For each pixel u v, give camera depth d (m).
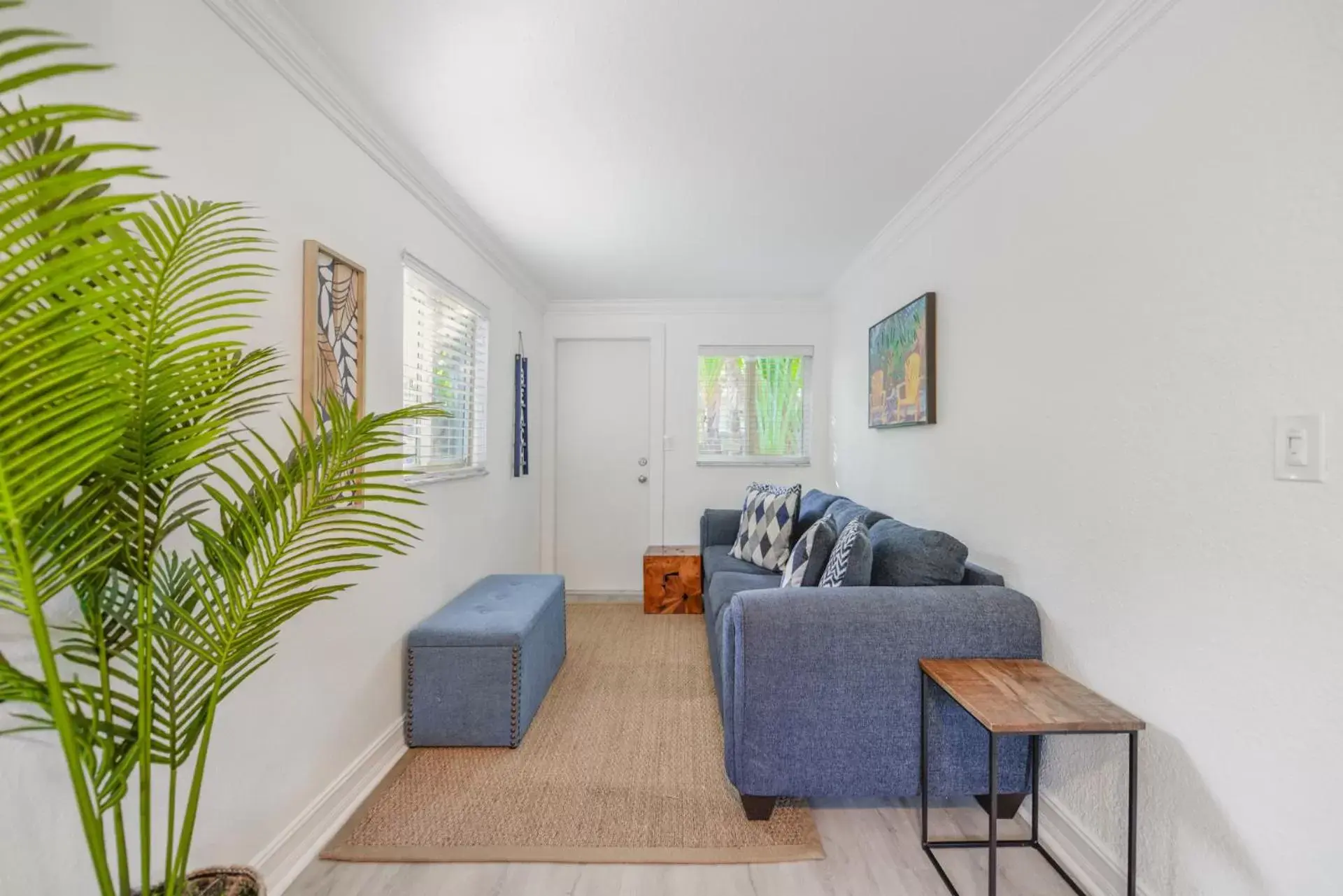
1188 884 1.20
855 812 1.81
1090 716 1.27
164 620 0.98
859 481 3.50
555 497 4.45
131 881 1.11
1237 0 1.10
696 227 2.88
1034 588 1.73
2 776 0.91
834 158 2.16
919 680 1.64
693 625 3.66
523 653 2.19
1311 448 0.97
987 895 1.46
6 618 0.92
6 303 0.60
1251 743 1.08
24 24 0.96
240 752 1.36
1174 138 1.25
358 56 1.58
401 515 2.14
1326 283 0.95
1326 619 0.95
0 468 0.63
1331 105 0.95
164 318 0.87
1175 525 1.24
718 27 1.47
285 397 1.53
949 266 2.30
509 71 1.65
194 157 1.25
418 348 2.37
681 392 4.40
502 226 2.88
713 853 1.60
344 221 1.79
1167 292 1.27
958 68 1.62
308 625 1.61
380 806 1.80
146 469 0.83
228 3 1.30
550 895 1.46
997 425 1.94
